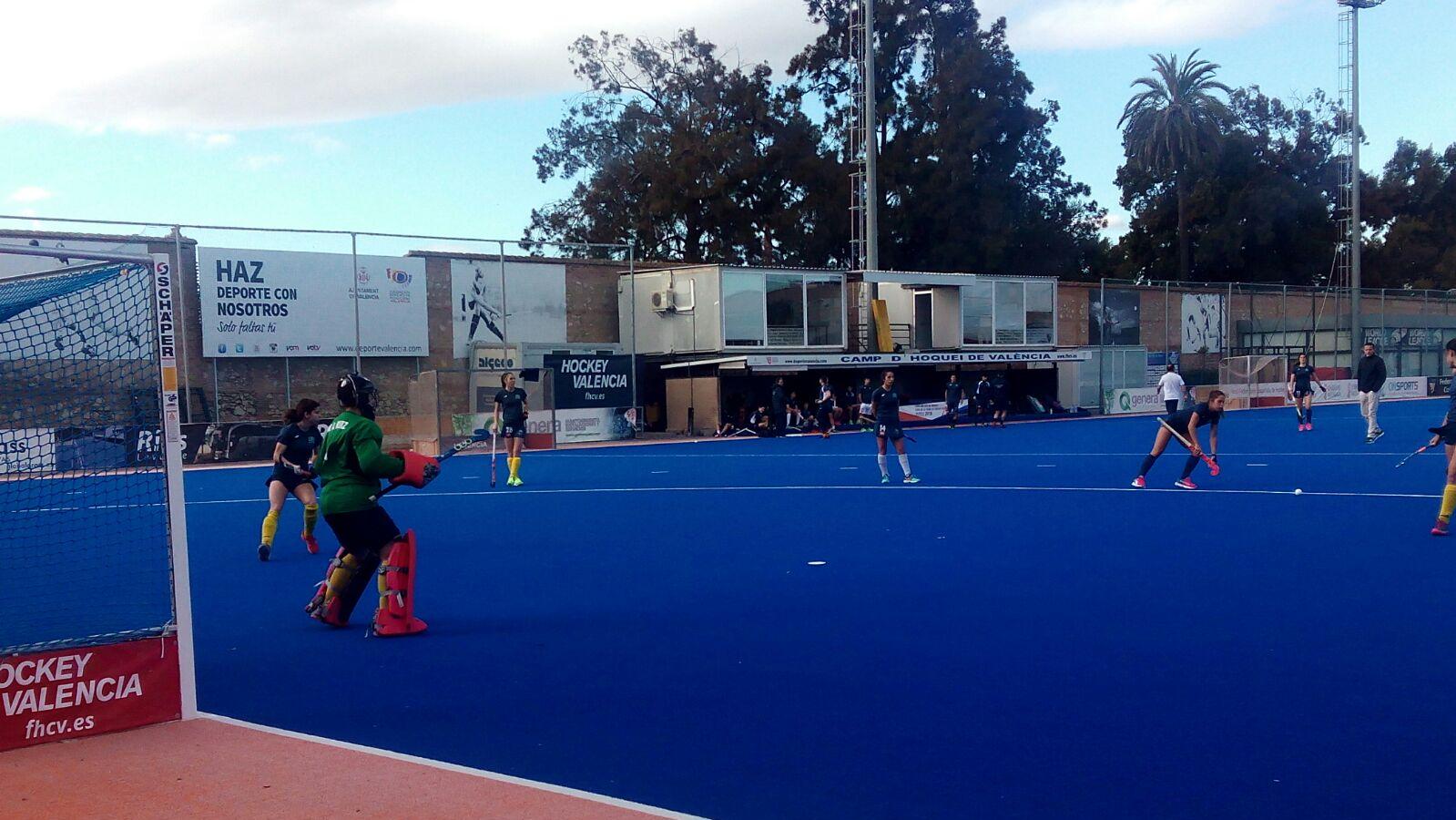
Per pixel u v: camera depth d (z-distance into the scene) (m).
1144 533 13.77
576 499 19.16
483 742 6.31
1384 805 5.17
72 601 10.59
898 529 14.56
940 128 58.94
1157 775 5.59
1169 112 71.31
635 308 39.47
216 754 6.16
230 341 30.81
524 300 37.25
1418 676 7.25
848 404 42.41
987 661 7.84
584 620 9.48
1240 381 50.78
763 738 6.28
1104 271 74.06
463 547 13.88
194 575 12.30
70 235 24.73
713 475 23.50
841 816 5.15
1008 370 48.56
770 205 58.31
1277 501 16.70
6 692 6.36
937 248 59.69
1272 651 7.96
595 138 60.38
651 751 6.10
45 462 9.61
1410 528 13.80
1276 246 74.88
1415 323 59.91
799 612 9.59
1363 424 37.06
